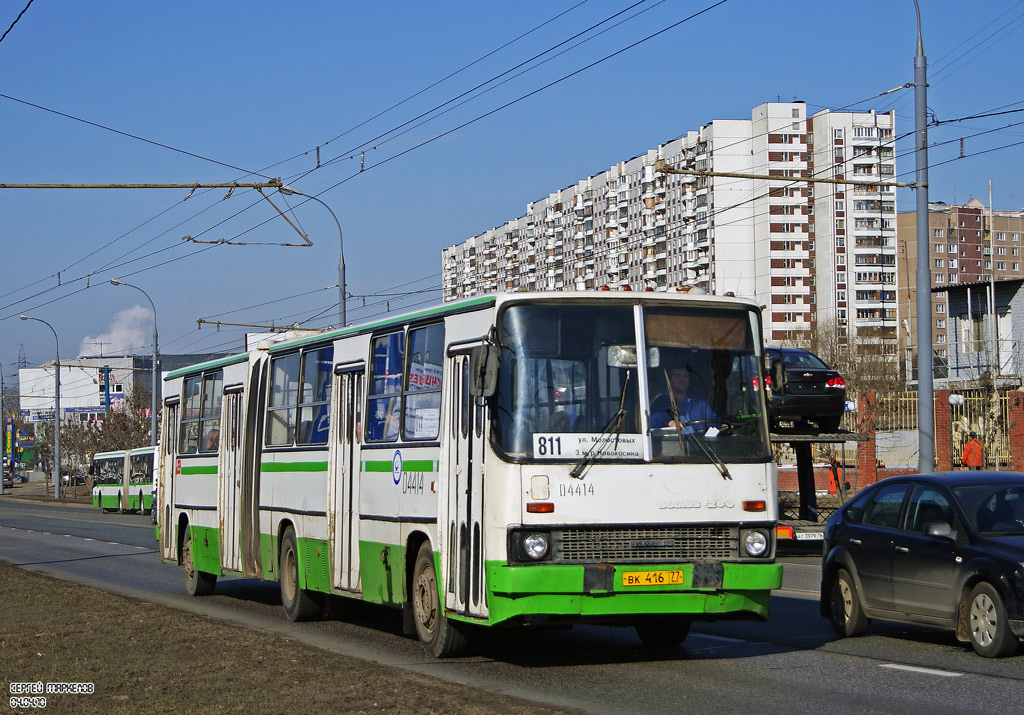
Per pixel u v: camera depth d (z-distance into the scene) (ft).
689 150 377.09
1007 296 171.12
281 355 51.34
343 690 29.55
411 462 38.47
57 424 268.82
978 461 92.84
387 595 40.06
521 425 32.60
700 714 27.17
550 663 35.63
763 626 43.62
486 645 38.88
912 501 37.93
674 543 33.01
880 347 318.86
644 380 33.73
